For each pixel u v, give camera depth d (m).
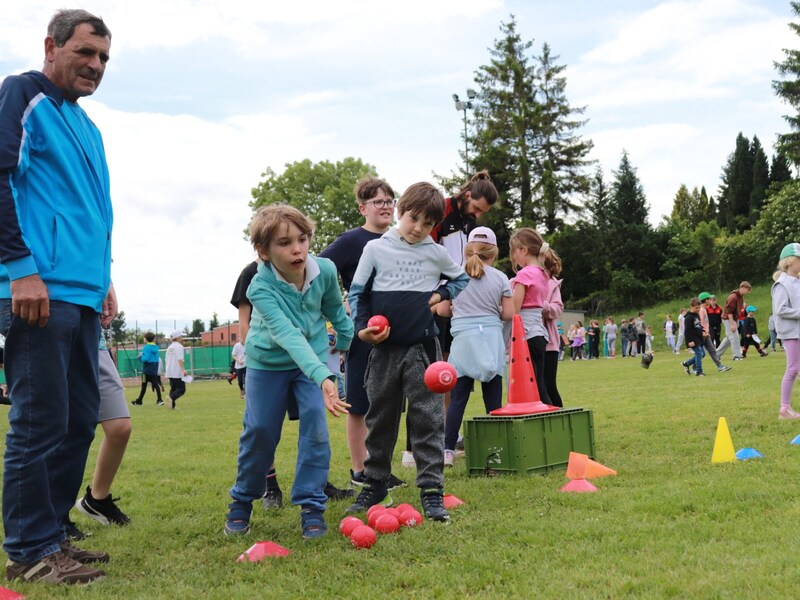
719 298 42.31
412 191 4.14
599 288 52.44
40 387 3.18
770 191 48.81
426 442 4.09
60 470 3.55
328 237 51.09
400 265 4.18
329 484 4.86
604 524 3.60
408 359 4.14
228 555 3.51
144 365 16.77
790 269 7.05
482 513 4.06
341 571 3.13
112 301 4.21
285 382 3.88
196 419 11.92
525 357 5.66
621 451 5.91
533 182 51.38
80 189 3.33
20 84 3.21
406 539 3.56
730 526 3.44
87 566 3.25
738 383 11.60
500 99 51.69
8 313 3.17
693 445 5.90
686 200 80.94
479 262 5.69
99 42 3.40
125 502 4.94
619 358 29.39
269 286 3.79
